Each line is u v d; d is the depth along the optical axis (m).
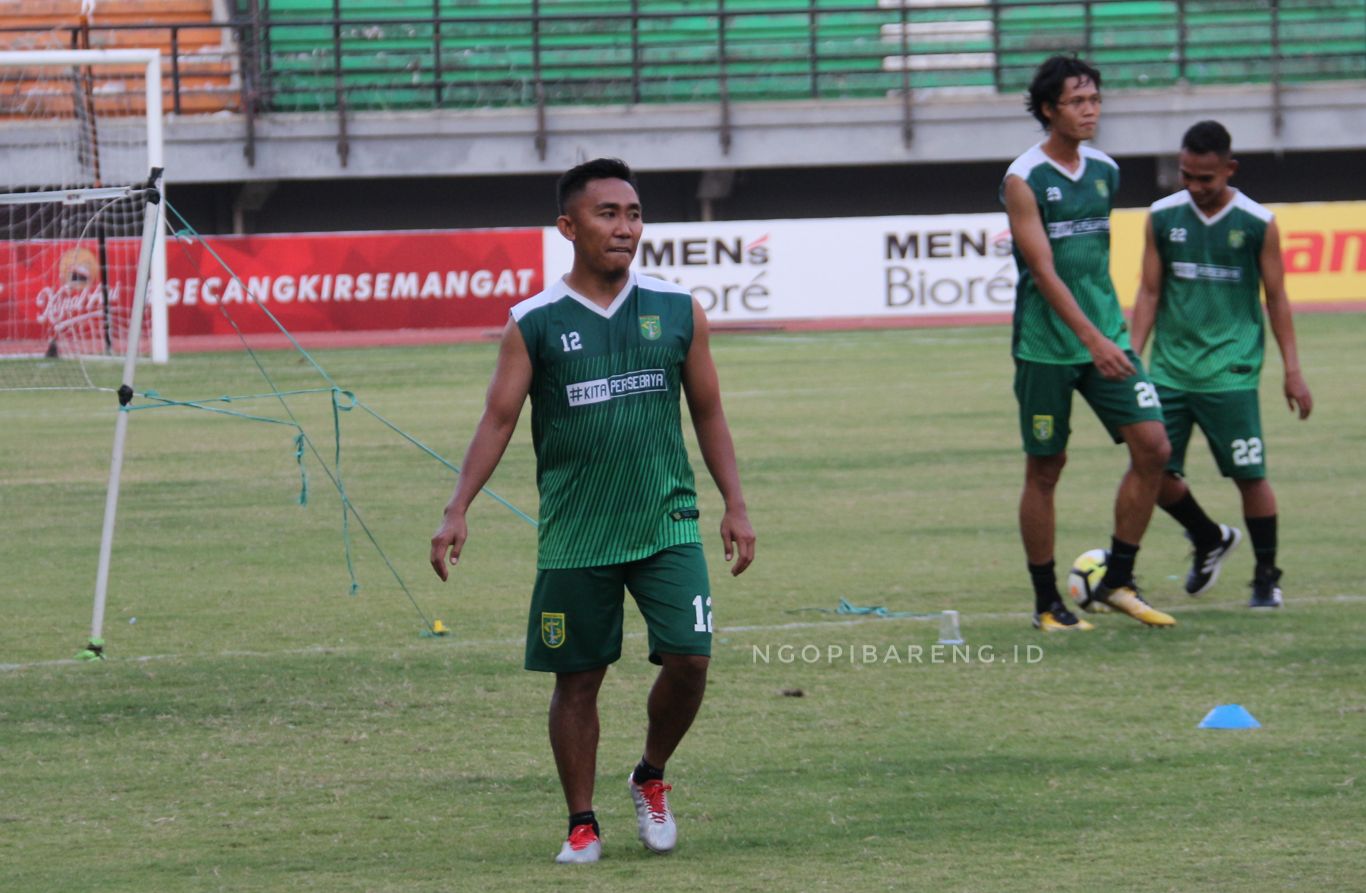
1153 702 22.42
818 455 48.34
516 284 89.31
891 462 46.94
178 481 45.78
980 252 90.44
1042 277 25.83
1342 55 110.00
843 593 30.25
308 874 16.02
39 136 80.06
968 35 112.62
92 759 20.33
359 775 19.58
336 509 40.91
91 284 64.06
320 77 110.31
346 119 105.25
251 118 103.88
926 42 113.94
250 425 57.09
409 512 40.38
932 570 32.38
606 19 111.69
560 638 16.36
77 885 15.77
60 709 22.73
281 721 22.06
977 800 18.20
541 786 19.11
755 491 42.41
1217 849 16.30
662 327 16.33
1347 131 107.56
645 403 16.25
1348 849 16.22
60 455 51.09
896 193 112.69
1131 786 18.61
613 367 16.19
